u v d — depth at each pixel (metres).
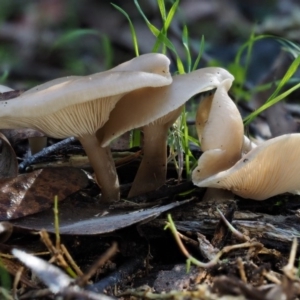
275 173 0.40
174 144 0.44
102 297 0.35
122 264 0.39
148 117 0.40
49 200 0.40
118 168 0.45
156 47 0.44
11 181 0.40
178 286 0.38
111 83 0.39
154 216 0.39
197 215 0.41
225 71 0.42
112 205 0.41
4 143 0.42
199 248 0.40
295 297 0.36
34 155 0.45
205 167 0.41
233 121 0.41
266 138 0.53
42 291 0.37
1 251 0.39
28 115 0.39
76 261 0.39
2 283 0.38
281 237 0.40
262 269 0.38
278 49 0.80
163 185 0.43
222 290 0.36
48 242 0.37
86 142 0.42
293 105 0.57
